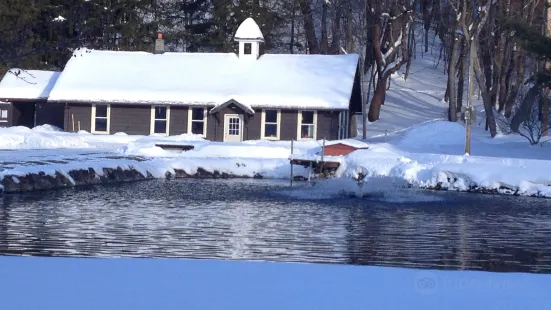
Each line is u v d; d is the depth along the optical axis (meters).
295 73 100.12
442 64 157.75
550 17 94.31
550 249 32.31
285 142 84.31
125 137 91.44
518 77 111.25
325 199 52.94
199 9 133.62
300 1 127.88
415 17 138.62
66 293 17.89
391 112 123.19
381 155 67.62
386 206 49.47
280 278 19.75
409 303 17.45
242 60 103.56
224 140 95.75
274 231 36.03
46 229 34.59
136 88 98.06
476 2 105.31
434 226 39.81
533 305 17.47
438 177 62.66
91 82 99.31
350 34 116.75
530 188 59.47
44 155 65.00
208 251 29.23
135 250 29.03
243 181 65.44
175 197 51.09
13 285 18.61
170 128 97.31
